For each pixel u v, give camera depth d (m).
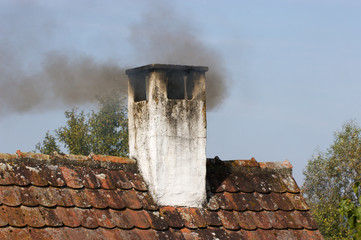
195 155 17.56
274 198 18.98
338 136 66.69
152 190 17.08
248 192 18.77
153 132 17.12
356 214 14.76
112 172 17.20
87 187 16.20
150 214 16.50
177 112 17.41
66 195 15.57
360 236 14.77
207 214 17.38
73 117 59.06
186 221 16.86
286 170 20.11
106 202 16.08
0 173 15.03
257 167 19.70
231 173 19.22
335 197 63.28
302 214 18.89
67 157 16.62
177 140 17.34
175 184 17.20
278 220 18.28
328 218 60.59
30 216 14.45
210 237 16.75
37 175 15.59
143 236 15.77
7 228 13.92
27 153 15.97
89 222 15.24
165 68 17.31
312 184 65.31
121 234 15.46
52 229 14.49
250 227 17.61
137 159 17.83
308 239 18.12
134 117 18.03
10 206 14.41
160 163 17.05
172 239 16.09
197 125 17.66
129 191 16.89
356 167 63.25
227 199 18.19
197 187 17.53
